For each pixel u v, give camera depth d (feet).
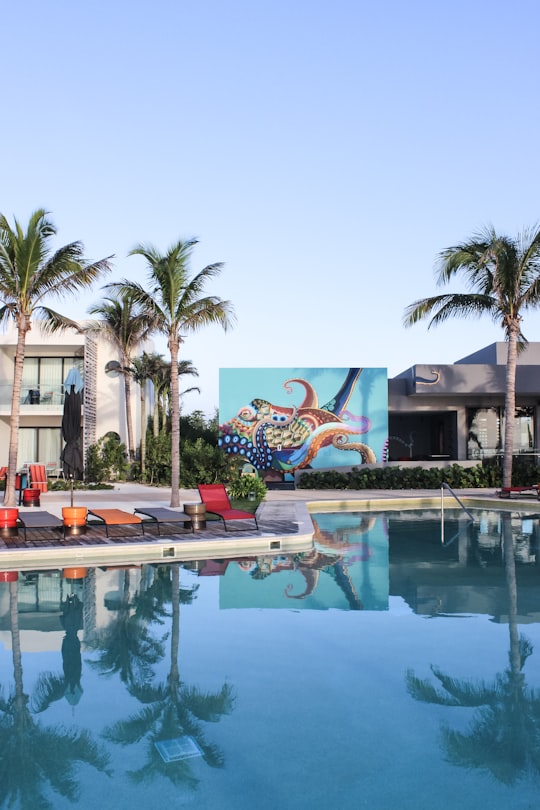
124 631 22.74
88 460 92.02
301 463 89.86
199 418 140.15
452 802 12.05
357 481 82.74
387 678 18.19
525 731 14.96
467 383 90.27
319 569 34.01
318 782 12.78
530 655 20.17
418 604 26.55
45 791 12.50
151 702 16.63
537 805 11.94
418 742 14.51
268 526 45.80
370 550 39.93
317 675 18.48
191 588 29.48
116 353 103.55
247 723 15.42
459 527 50.62
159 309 59.21
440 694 17.07
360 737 14.69
